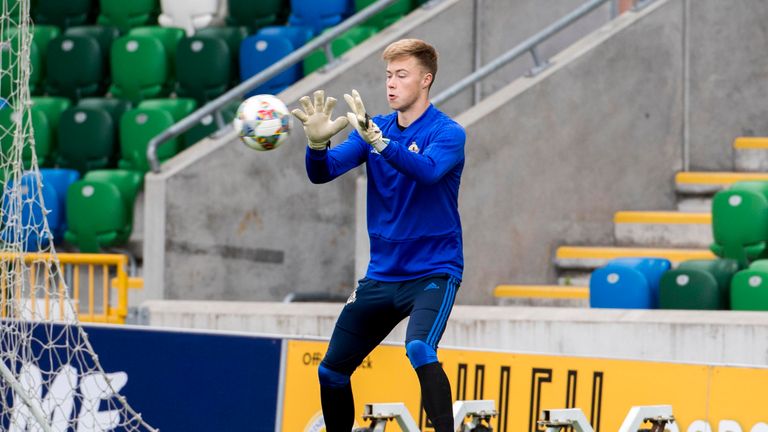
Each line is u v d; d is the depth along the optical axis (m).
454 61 38.00
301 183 35.41
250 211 34.84
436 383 16.81
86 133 39.38
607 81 34.62
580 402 20.64
